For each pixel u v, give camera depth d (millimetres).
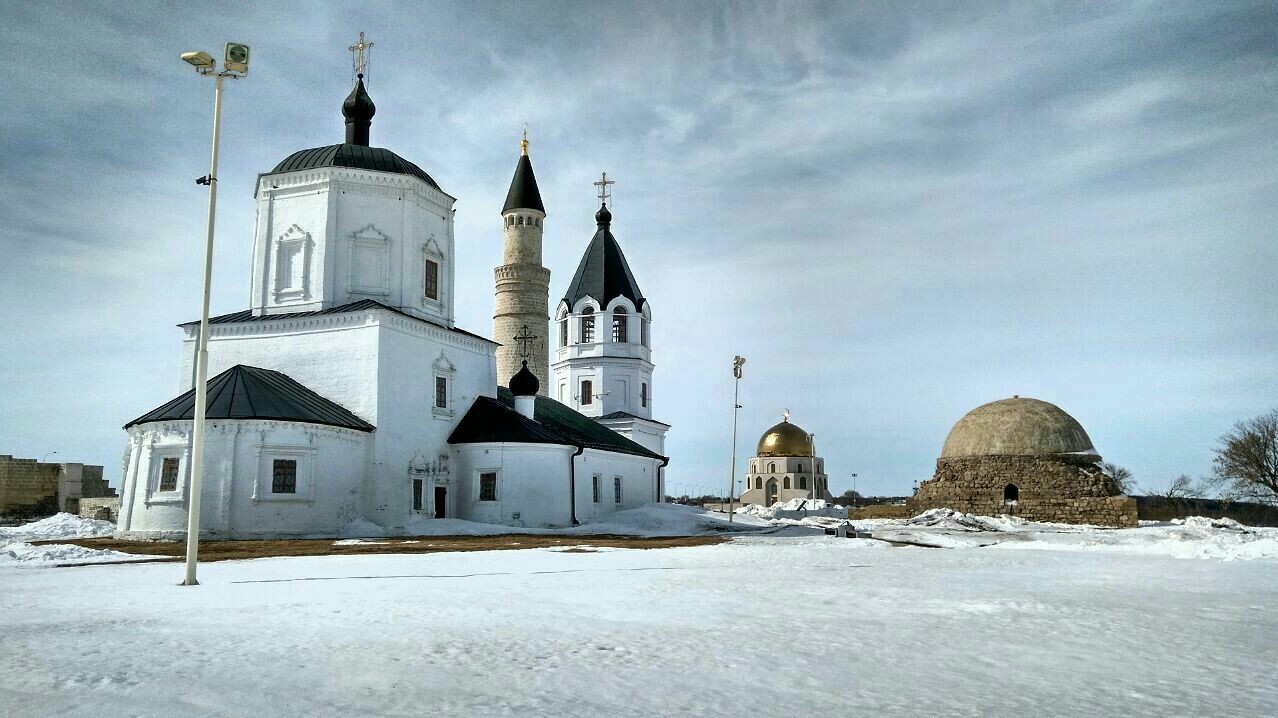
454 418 45938
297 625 11344
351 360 41000
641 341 73438
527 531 41812
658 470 64125
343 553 27000
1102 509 62250
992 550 32156
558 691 7621
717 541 36188
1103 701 7367
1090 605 13953
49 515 57219
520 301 68562
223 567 21391
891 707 7117
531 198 69750
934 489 68750
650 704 7184
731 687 7801
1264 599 15062
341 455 38344
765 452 95188
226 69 20141
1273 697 7551
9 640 10070
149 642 9945
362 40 49000
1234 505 72188
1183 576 20234
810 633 10844
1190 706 7207
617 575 19234
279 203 44281
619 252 74562
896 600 14562
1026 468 66188
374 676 8172
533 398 51281
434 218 47000
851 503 134750
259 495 35469
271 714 6832
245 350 42750
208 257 19266
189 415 35469
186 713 6867
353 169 43750
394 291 44094
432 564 22312
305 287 43125
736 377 58062
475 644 9906
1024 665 8883
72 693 7480
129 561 23891
